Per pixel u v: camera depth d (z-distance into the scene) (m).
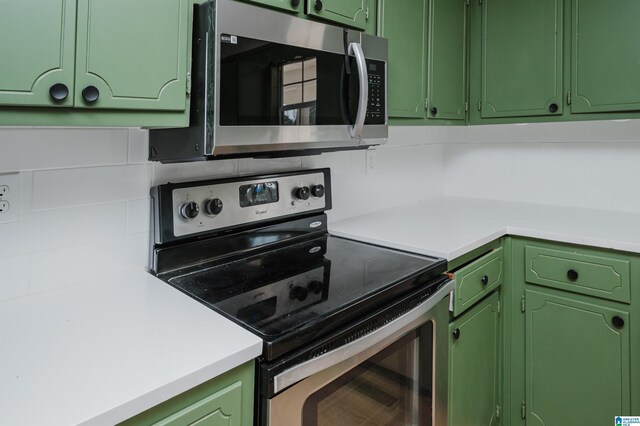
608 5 1.73
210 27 1.02
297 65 1.21
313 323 0.93
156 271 1.25
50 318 0.95
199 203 1.31
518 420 1.81
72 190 1.12
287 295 1.09
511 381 1.82
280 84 1.17
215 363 0.77
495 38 2.03
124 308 1.01
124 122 0.94
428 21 1.83
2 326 0.90
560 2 1.84
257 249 1.48
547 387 1.73
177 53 1.01
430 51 1.85
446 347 1.40
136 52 0.93
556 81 1.88
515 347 1.80
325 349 0.94
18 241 1.04
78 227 1.14
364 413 1.09
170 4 0.99
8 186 1.01
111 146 1.18
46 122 0.83
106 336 0.86
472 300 1.55
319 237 1.69
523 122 1.99
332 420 1.00
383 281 1.19
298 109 1.23
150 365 0.75
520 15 1.95
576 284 1.63
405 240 1.56
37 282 1.08
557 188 2.23
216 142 1.04
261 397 0.86
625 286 1.52
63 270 1.12
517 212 2.07
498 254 1.75
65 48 0.83
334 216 1.89
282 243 1.56
